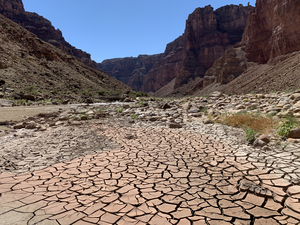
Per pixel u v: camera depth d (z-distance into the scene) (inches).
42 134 276.2
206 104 593.0
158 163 152.5
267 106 384.2
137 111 540.1
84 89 1797.5
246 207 91.2
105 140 234.8
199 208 91.4
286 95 485.4
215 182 117.6
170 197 102.0
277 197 97.9
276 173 123.9
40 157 173.3
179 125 305.4
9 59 1464.1
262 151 167.6
